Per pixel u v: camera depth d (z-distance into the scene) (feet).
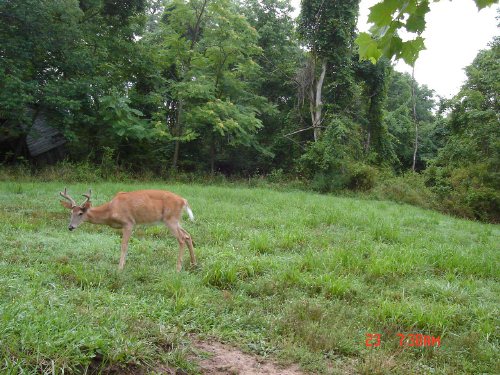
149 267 22.44
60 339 12.39
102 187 50.37
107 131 67.87
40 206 36.40
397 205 61.57
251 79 88.22
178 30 77.51
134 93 72.69
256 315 17.46
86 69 61.93
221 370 13.67
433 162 77.41
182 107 75.61
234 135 78.69
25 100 53.72
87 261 23.03
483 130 67.77
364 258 27.07
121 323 14.20
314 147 75.15
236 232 31.58
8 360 11.32
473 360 15.71
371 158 82.58
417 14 9.55
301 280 21.58
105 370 12.37
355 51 82.48
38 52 59.47
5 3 53.47
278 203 47.73
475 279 24.98
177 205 23.95
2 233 26.43
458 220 53.72
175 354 13.50
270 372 13.92
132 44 71.46
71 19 58.75
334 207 47.55
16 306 13.76
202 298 18.56
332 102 82.69
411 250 28.55
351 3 80.53
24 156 65.46
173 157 78.38
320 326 16.88
